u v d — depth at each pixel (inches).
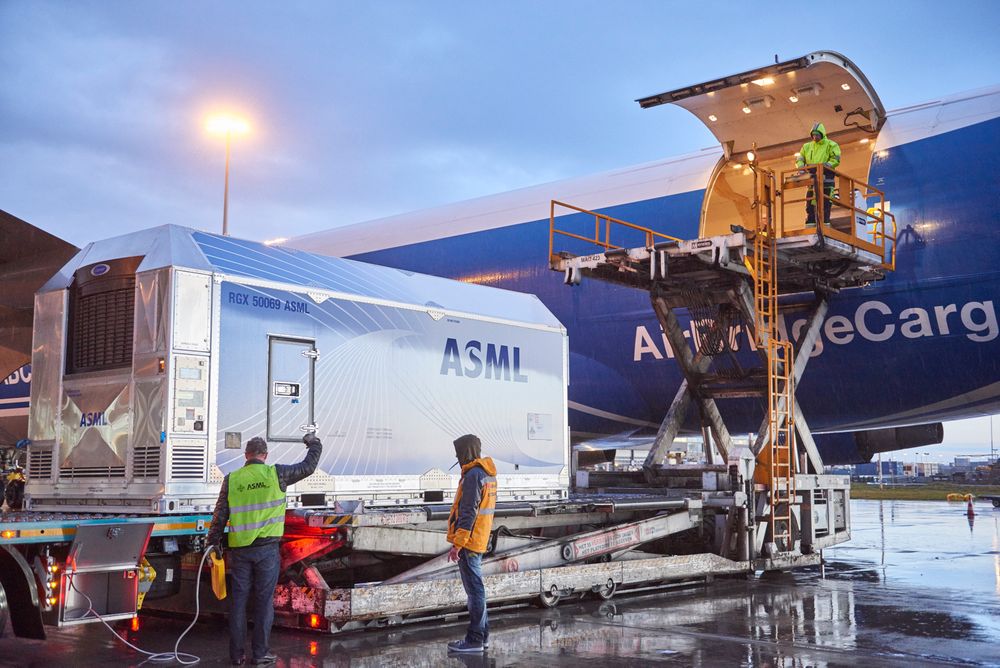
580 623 366.6
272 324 366.9
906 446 700.0
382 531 366.0
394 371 414.0
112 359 358.3
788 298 594.9
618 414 707.4
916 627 355.9
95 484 352.8
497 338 470.3
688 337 637.3
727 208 652.1
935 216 549.0
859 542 787.4
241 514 285.7
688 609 403.2
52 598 289.0
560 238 708.7
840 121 586.6
